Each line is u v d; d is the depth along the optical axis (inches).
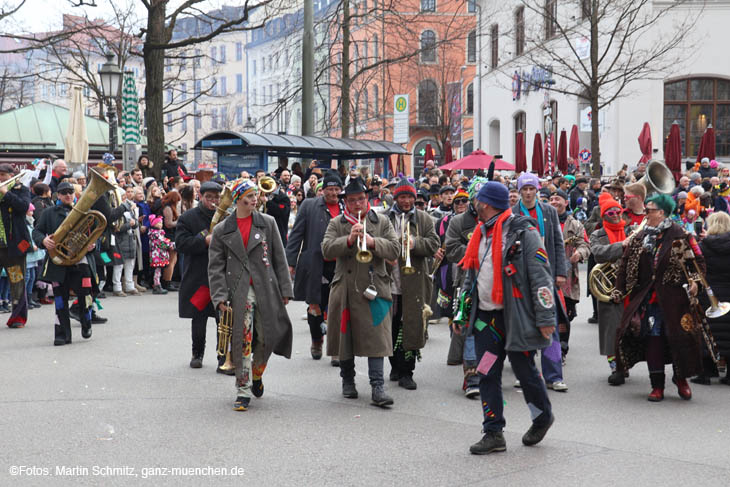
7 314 473.4
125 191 566.9
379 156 944.9
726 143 1153.4
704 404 279.4
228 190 312.5
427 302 300.4
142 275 608.7
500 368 219.6
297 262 352.2
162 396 280.4
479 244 225.3
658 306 287.7
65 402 270.4
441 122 2012.8
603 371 334.3
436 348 381.1
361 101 1760.6
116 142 1037.8
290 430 239.5
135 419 250.1
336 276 278.7
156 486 190.4
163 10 802.8
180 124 3410.4
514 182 698.8
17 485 190.5
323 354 361.1
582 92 1143.0
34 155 1017.5
